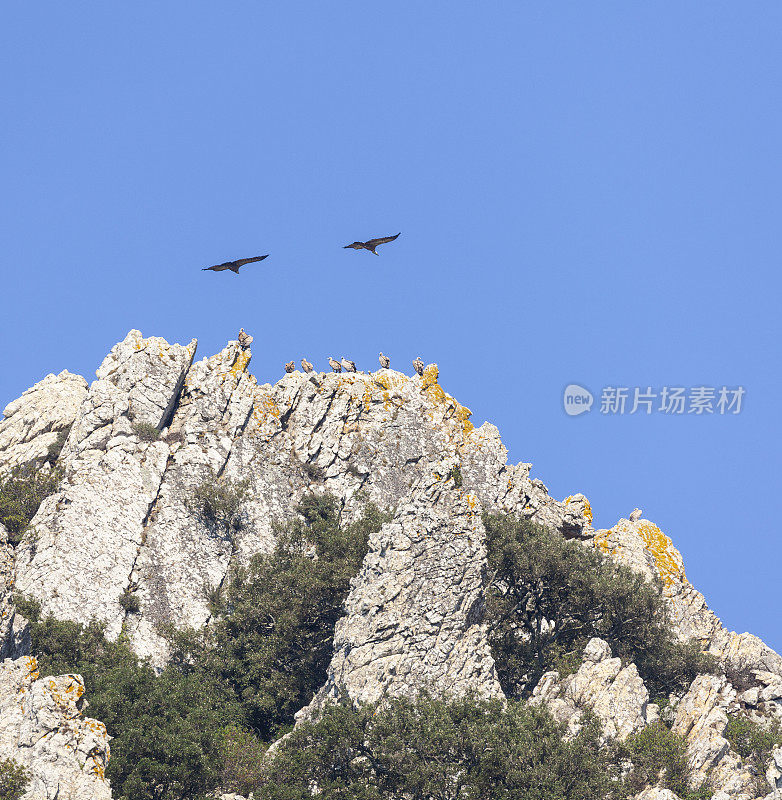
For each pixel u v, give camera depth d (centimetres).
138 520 11944
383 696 9538
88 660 10600
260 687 10600
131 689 9538
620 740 9638
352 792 8688
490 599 10769
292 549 11719
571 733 9375
